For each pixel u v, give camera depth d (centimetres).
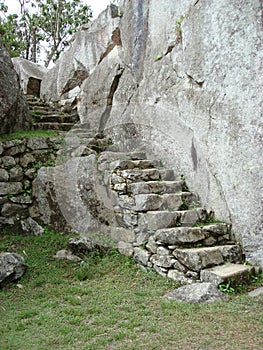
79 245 381
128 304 269
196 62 412
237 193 355
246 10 350
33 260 366
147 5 544
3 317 250
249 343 205
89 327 231
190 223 369
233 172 360
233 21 363
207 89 397
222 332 219
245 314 246
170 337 213
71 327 232
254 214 338
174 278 320
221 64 377
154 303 271
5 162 471
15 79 520
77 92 731
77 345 208
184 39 436
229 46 367
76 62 734
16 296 292
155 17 520
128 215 392
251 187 341
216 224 361
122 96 580
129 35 579
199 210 380
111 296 287
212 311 250
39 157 500
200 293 274
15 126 530
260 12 337
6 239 424
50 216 463
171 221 361
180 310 253
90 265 358
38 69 924
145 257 353
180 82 449
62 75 766
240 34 355
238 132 355
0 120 490
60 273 341
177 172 450
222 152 374
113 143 580
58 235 437
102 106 617
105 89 615
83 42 729
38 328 232
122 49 619
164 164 473
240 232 352
